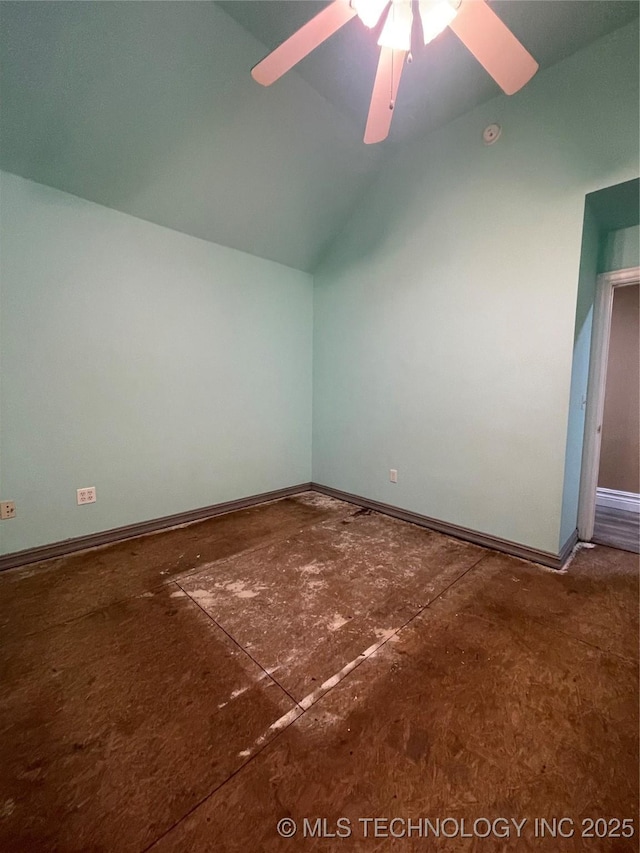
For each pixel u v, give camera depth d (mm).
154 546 2521
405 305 2922
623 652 1512
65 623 1682
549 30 1845
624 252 2379
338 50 1951
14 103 1792
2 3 1490
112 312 2482
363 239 3203
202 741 1117
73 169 2143
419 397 2881
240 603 1848
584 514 2646
